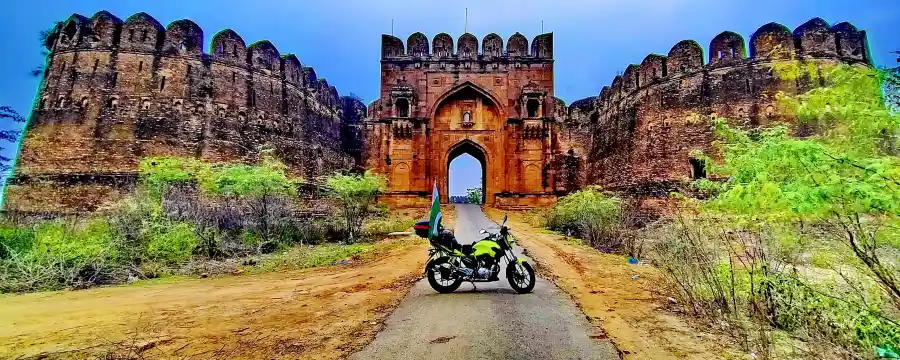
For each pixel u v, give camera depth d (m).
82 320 4.97
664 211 16.67
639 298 5.83
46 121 16.42
